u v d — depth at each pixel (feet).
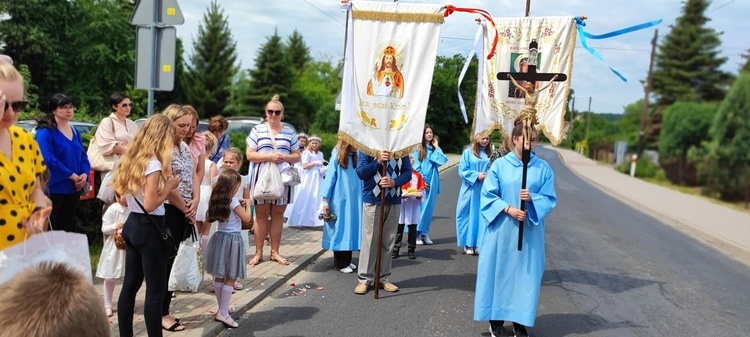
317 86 176.35
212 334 14.79
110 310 15.17
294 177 21.83
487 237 15.38
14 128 9.75
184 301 17.04
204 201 17.44
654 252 30.27
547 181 15.33
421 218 28.19
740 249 32.40
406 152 18.69
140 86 18.48
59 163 16.26
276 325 15.97
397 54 18.62
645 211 52.21
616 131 148.56
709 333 17.21
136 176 11.78
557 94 20.71
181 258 14.66
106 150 18.44
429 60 18.72
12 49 77.05
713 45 102.83
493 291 15.31
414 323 16.65
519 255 15.12
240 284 19.06
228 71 163.84
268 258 23.00
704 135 87.30
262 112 161.99
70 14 82.53
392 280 21.35
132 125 19.33
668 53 107.24
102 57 83.20
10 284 4.65
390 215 19.54
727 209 57.41
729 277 25.29
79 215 20.17
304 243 26.30
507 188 15.21
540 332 16.51
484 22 21.12
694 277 24.75
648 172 100.73
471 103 30.60
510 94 21.18
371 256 19.43
